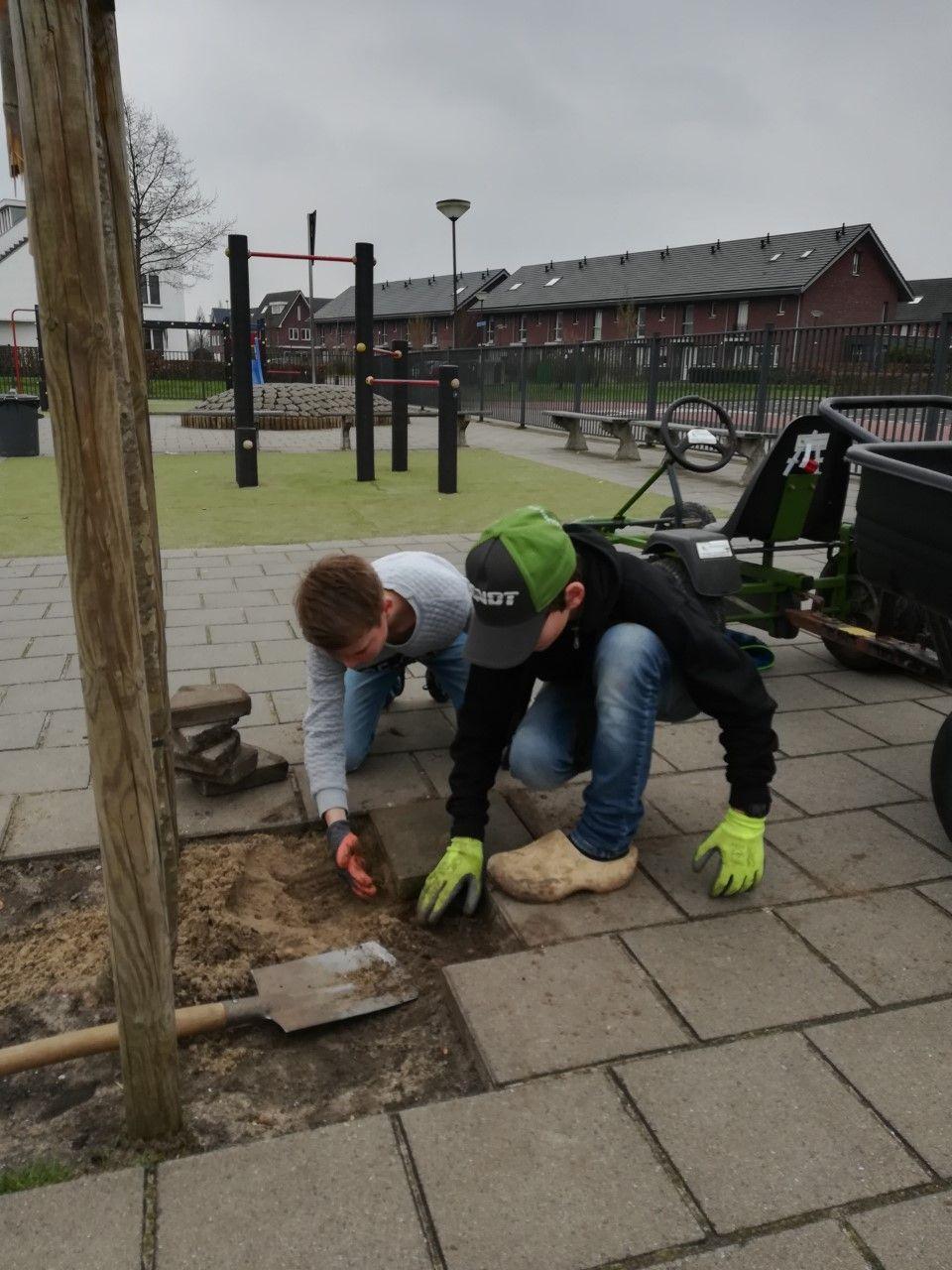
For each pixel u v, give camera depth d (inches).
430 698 157.0
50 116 50.8
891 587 116.7
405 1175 66.4
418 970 92.4
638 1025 80.4
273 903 103.7
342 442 556.1
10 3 50.7
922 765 132.0
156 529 79.9
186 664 171.3
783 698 158.4
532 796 121.3
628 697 94.0
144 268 1507.1
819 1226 62.5
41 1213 63.5
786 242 1862.7
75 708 150.6
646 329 1945.1
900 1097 73.0
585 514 333.4
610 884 99.6
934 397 152.4
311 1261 60.4
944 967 88.4
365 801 121.4
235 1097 76.6
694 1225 62.6
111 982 87.5
